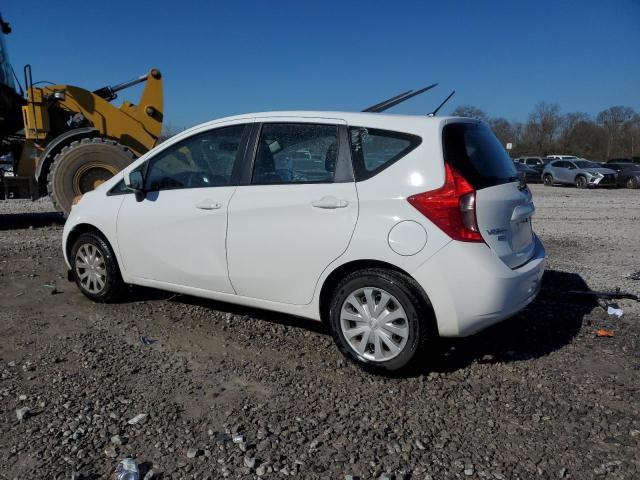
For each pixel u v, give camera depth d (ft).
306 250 13.16
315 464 9.41
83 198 18.07
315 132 13.60
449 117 12.94
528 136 222.48
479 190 12.01
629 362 13.71
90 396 11.63
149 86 37.19
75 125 35.55
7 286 19.90
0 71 34.65
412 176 12.19
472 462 9.50
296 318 16.63
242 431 10.36
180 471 9.17
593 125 215.10
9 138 37.81
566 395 11.94
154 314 16.89
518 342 14.94
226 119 15.20
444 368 13.24
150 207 16.05
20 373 12.70
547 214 47.98
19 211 44.86
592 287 20.51
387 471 9.21
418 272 11.87
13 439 10.00
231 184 14.62
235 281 14.52
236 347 14.42
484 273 11.73
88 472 9.07
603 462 9.55
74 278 18.38
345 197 12.70
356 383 12.41
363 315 12.66
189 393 11.85
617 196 72.33
